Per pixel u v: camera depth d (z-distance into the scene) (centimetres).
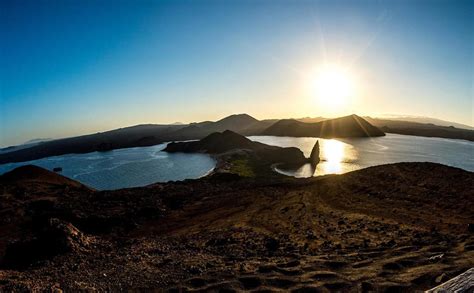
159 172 11450
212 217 2636
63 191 4209
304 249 1266
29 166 5588
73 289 818
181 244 1534
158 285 845
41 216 2878
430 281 710
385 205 2139
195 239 1731
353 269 875
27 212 3144
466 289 304
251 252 1258
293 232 1734
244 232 1864
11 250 1441
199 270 955
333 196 2719
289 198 2958
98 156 19962
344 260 972
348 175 3438
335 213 2139
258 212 2561
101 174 11444
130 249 1379
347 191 2795
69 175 11375
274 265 949
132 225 2575
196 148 19112
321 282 786
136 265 1060
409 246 1091
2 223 2789
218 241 1553
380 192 2525
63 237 1446
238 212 2688
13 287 808
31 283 848
